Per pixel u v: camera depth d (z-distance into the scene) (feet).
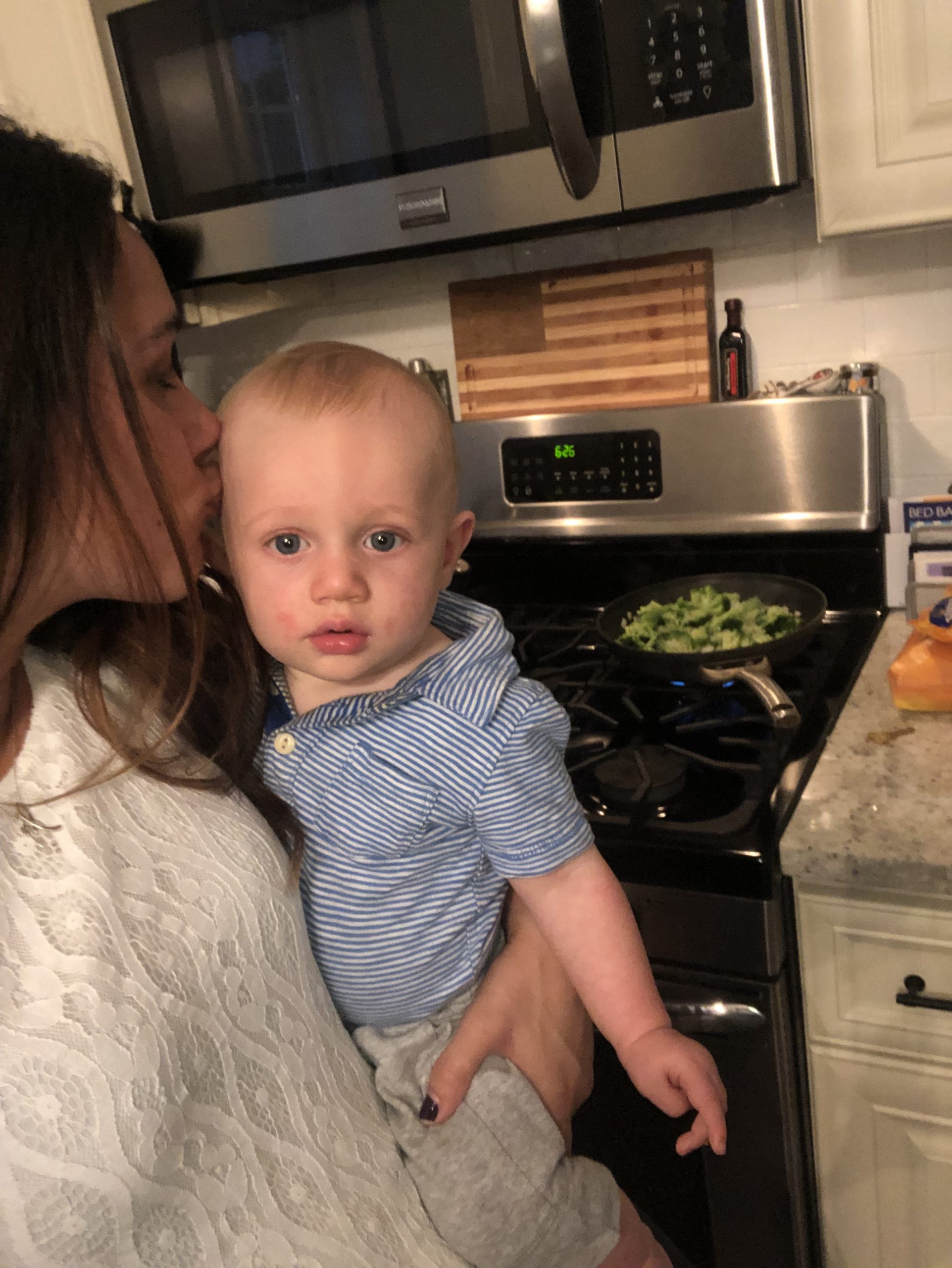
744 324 5.24
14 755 2.04
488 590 5.90
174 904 2.00
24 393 1.73
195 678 2.15
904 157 3.83
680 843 3.48
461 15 4.01
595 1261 2.54
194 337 6.39
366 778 2.46
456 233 4.37
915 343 4.97
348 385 2.36
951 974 3.38
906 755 3.73
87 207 1.84
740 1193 3.84
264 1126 2.01
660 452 5.21
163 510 1.92
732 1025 3.51
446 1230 2.30
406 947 2.54
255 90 4.44
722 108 3.86
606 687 4.69
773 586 5.08
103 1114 1.73
